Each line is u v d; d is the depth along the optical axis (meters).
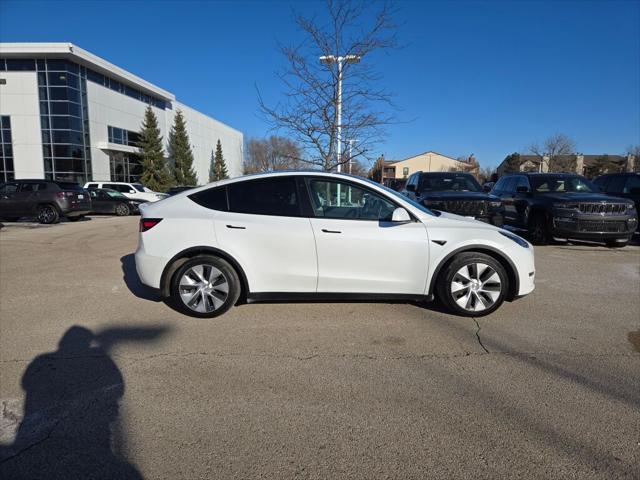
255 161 56.53
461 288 4.39
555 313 4.62
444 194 8.77
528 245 4.56
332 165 11.77
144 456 2.31
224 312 4.45
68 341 3.85
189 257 4.44
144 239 4.44
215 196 4.49
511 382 3.10
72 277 6.30
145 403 2.83
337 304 4.86
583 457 2.28
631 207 8.70
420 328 4.16
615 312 4.67
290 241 4.28
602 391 2.96
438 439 2.44
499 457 2.29
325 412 2.72
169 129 45.78
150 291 4.51
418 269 4.34
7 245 9.59
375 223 4.34
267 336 3.96
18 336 3.97
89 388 3.02
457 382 3.10
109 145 33.50
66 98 29.81
